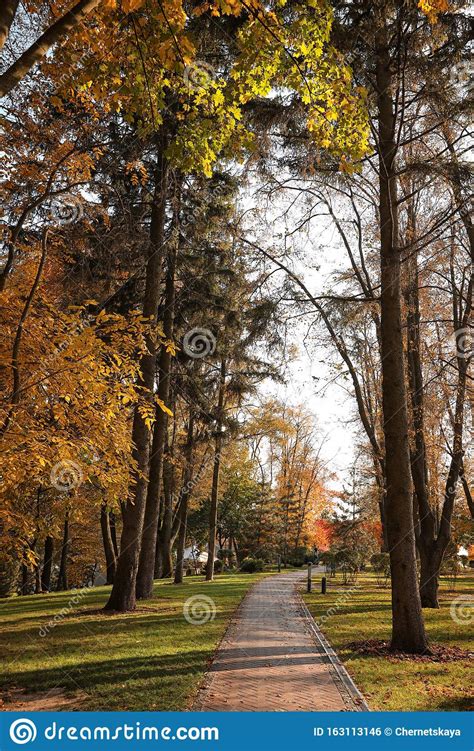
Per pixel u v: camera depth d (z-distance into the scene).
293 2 7.97
